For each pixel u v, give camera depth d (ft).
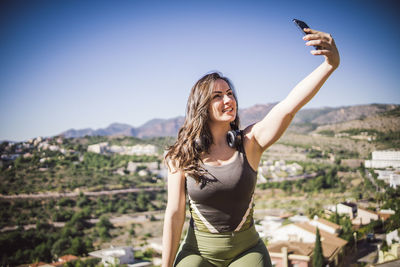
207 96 4.39
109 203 246.47
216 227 4.25
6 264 132.05
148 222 223.51
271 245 74.79
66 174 314.96
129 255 142.20
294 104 3.85
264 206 238.07
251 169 4.20
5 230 172.96
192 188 4.27
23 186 260.62
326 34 3.59
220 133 4.52
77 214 216.33
